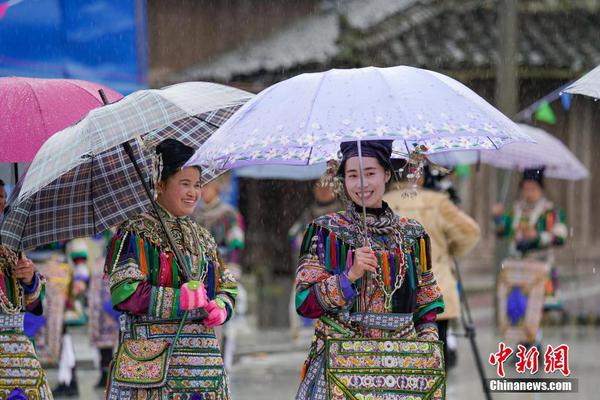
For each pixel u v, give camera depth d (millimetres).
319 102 9859
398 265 10711
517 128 10109
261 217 35125
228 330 22641
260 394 21172
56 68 26578
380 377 10359
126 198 11773
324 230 10844
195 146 12297
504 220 24203
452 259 18609
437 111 9797
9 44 25453
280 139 9625
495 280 30203
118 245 11164
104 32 28062
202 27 37375
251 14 38531
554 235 23469
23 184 10484
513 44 31062
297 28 38969
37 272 12711
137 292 10938
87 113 11164
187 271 11117
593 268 41344
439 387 10430
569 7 41719
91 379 23359
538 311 23406
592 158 41406
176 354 11125
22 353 12266
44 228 11797
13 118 11625
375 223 10781
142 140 11672
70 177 11727
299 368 24703
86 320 23453
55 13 26594
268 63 35688
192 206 11516
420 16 39969
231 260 20859
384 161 10734
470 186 42500
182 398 11070
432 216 18156
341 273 10570
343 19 36969
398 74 10289
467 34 39500
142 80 29250
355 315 10656
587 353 25688
